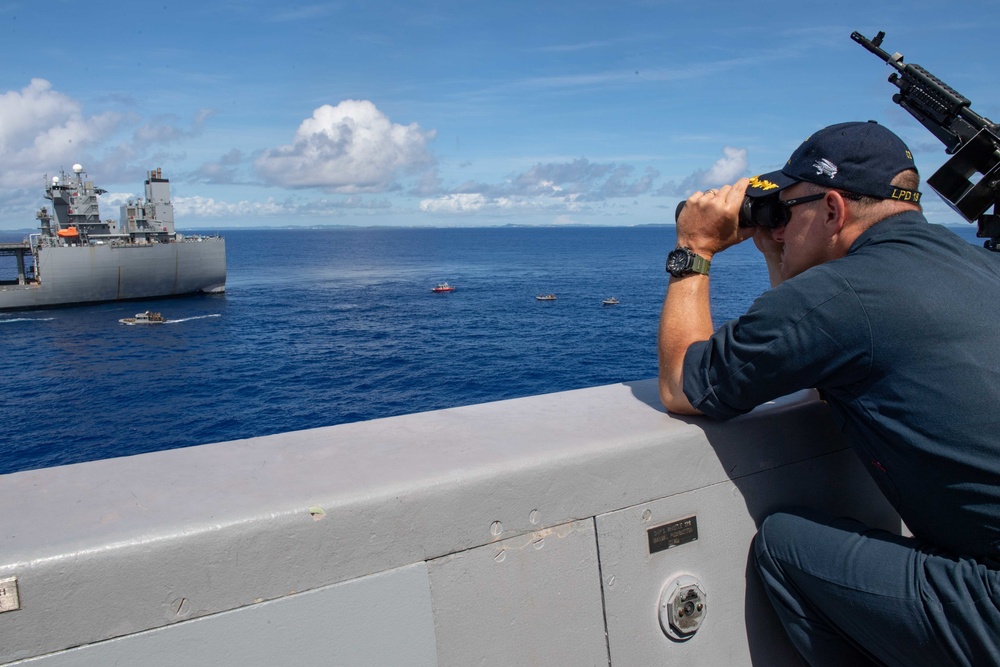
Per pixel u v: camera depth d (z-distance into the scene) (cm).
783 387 176
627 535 180
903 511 172
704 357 189
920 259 170
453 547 155
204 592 131
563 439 179
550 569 169
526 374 4525
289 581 138
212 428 3616
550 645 170
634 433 184
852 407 174
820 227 188
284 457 167
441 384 4341
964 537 158
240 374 4728
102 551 122
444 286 10819
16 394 4312
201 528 130
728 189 207
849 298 165
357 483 149
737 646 203
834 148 182
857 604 170
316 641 141
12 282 7550
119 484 149
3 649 118
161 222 7962
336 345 5709
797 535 189
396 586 149
